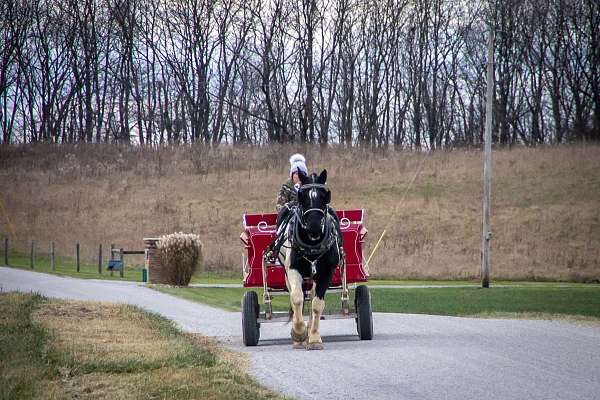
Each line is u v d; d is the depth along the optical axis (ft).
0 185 211.00
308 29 244.01
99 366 34.17
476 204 184.96
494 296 91.09
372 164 214.28
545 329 53.16
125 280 115.55
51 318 49.44
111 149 239.50
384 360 37.86
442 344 43.88
